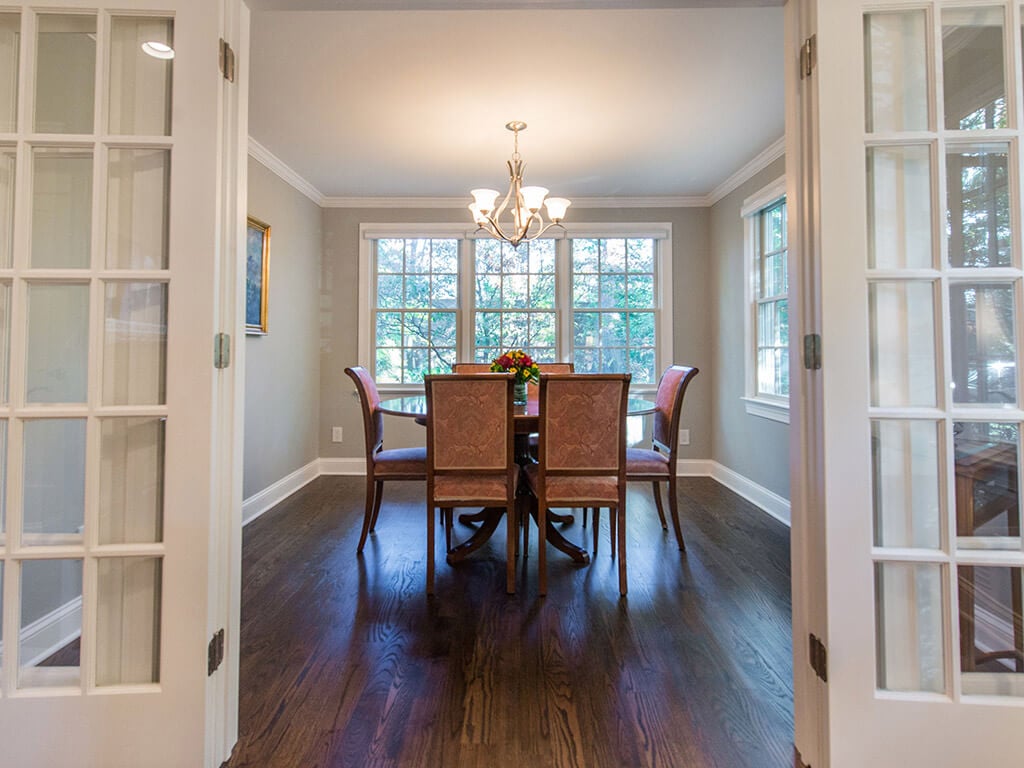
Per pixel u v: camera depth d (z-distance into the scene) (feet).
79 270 4.27
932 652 4.22
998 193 4.29
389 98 9.04
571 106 9.30
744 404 12.78
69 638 4.25
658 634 6.39
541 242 15.16
